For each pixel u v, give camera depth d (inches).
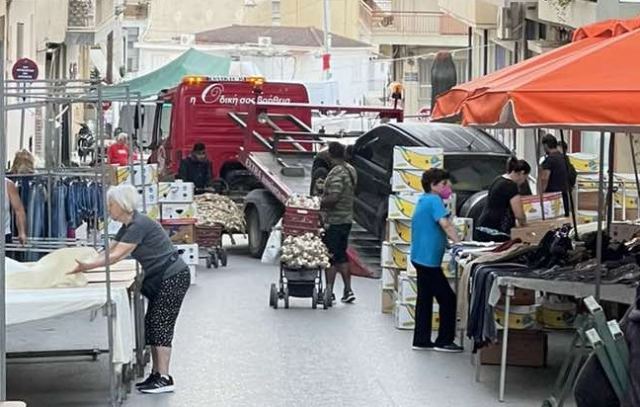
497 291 523.5
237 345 652.7
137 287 545.6
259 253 1087.0
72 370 584.1
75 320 620.4
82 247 538.6
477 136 991.0
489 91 473.7
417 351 639.8
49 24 1459.2
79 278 502.0
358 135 1149.1
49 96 506.6
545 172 870.4
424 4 2608.3
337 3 2687.0
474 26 1747.0
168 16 2792.8
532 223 694.5
